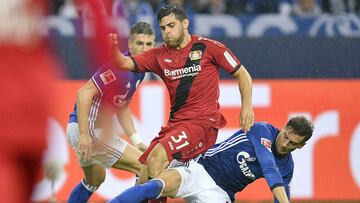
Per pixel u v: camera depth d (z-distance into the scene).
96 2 7.66
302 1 36.53
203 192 19.11
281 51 29.12
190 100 19.12
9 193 7.68
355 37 29.52
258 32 34.16
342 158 28.39
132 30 20.41
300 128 18.69
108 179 26.97
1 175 7.72
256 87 28.23
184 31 19.00
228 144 19.52
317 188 28.19
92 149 20.39
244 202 27.36
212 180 19.42
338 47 29.44
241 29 34.03
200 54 19.02
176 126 19.14
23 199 7.80
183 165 19.16
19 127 7.89
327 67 29.34
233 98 27.70
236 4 36.06
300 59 29.23
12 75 7.95
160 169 18.84
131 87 20.62
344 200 28.31
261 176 19.53
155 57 19.20
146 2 35.06
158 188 18.11
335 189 28.31
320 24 34.41
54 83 8.08
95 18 7.68
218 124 19.30
